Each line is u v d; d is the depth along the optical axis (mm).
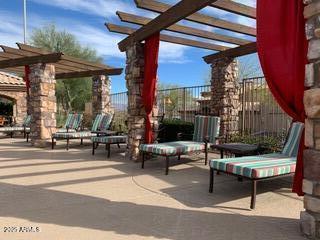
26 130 11984
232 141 8148
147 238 3111
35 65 10203
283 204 4176
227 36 7910
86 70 13367
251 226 3420
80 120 11766
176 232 3258
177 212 3855
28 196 4480
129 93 7695
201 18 6504
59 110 21609
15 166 6633
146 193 4672
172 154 6066
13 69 12953
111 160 7477
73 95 22234
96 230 3295
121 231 3273
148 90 7312
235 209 3980
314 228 3047
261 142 7012
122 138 8070
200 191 4797
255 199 4012
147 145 6453
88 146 10289
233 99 9203
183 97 10734
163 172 6152
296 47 3227
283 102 3408
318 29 2975
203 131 7344
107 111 13258
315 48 3021
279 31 3369
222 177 5723
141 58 7590
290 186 5062
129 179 5555
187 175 5898
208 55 9555
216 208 4016
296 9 3242
